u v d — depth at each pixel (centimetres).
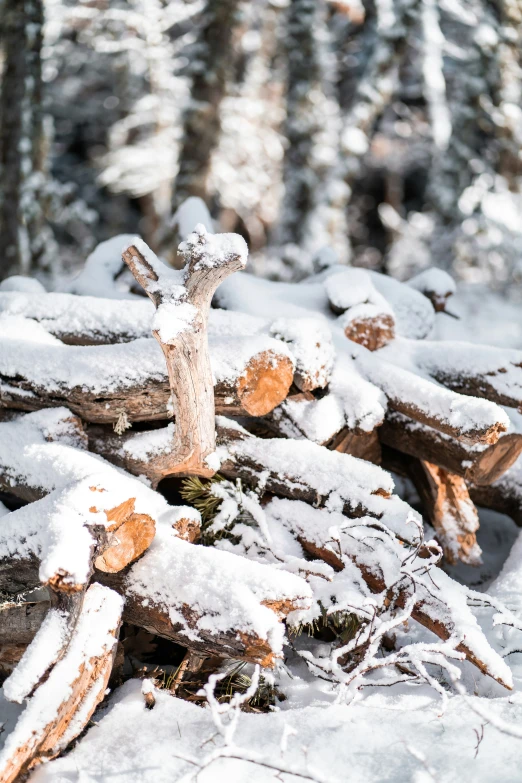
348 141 1125
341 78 1484
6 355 334
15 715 260
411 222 1473
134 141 1541
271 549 300
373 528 296
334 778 212
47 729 224
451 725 233
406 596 286
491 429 309
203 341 269
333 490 309
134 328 357
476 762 213
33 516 260
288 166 1138
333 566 306
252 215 1379
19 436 317
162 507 293
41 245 842
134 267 268
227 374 304
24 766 223
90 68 1630
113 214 1641
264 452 322
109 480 261
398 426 364
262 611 239
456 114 1235
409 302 471
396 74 1162
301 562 290
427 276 509
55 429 315
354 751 224
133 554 263
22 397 328
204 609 248
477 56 1187
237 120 1234
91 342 363
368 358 371
